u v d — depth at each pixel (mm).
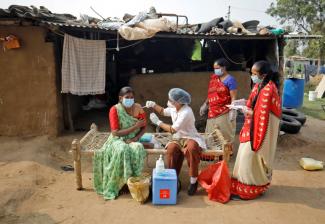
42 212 3846
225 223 3611
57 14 7465
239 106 4234
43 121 6352
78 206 3994
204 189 4496
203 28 7371
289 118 7992
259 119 3855
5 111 6320
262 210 3912
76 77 6379
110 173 4180
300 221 3695
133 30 5973
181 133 4391
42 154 5617
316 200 4262
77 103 8234
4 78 6223
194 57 8180
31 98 6289
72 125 6996
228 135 5301
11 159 5367
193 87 7828
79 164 4344
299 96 11547
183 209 3912
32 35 6098
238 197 4188
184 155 4285
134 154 4188
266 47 7742
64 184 4664
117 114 4312
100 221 3645
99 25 6508
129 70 9188
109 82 9320
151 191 4148
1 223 3592
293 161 5930
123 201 4105
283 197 4312
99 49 6484
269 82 3877
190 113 4320
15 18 5926
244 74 7824
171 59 8812
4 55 6156
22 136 6355
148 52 9008
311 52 26703
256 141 3900
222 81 5125
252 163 4039
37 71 6211
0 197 4109
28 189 4379
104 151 4262
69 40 6227
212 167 4426
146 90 7711
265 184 4160
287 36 7164
